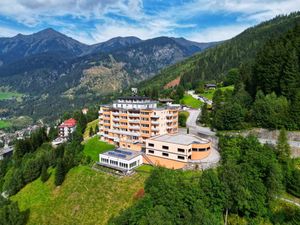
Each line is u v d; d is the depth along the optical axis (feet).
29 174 348.18
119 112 383.24
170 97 632.79
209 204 189.57
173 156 286.05
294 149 269.85
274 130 296.71
